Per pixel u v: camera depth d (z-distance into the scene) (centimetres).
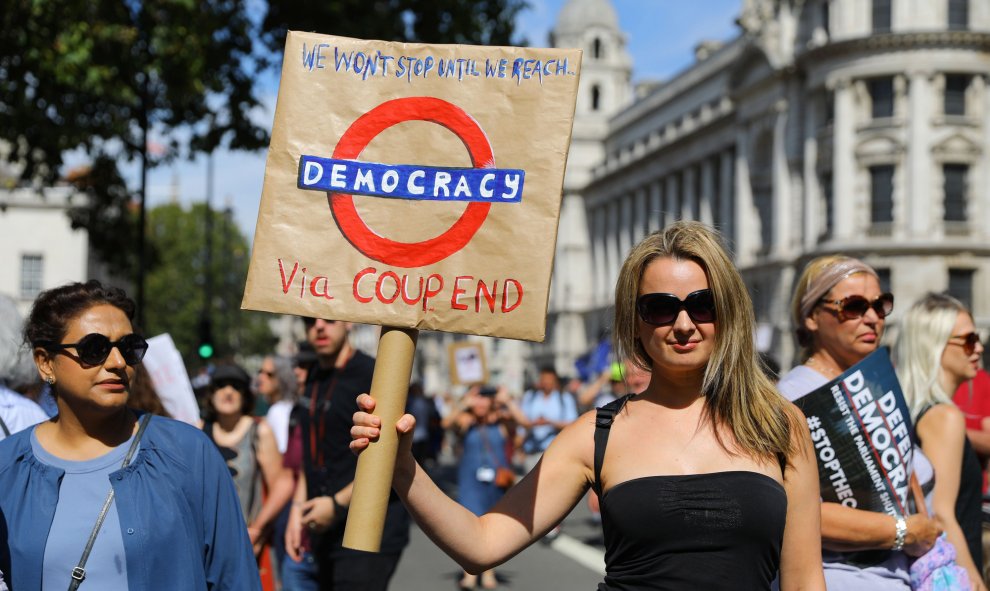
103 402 396
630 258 382
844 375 478
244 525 413
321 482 707
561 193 378
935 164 5641
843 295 506
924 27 5653
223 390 784
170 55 1830
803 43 6419
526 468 2405
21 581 384
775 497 352
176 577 391
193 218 10112
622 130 10781
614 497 357
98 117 2094
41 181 2159
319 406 711
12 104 1820
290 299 388
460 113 386
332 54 395
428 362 13212
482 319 378
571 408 1847
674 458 360
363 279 386
